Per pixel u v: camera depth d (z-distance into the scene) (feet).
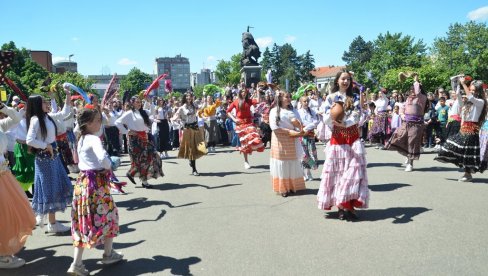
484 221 16.97
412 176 26.86
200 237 16.63
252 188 25.40
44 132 17.39
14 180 14.99
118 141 45.09
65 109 23.27
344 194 17.60
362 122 18.33
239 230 17.25
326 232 16.52
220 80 321.52
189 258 14.52
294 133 22.29
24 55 168.96
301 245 15.20
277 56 334.44
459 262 13.10
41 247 16.57
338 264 13.37
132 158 26.73
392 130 45.37
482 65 209.67
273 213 19.58
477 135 24.44
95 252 15.66
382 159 35.35
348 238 15.72
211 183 27.63
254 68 76.23
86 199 13.29
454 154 24.94
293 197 22.50
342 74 18.45
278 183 23.04
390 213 18.65
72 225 13.57
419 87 28.19
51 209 17.78
